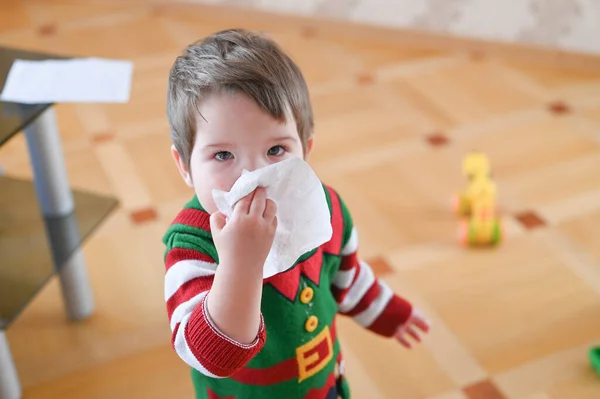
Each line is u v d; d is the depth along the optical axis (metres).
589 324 1.64
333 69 2.93
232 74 0.73
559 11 2.86
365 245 1.91
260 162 0.74
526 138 2.41
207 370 0.68
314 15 3.26
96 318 1.68
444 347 1.58
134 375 1.53
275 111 0.73
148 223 2.00
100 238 1.94
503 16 2.97
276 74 0.75
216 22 3.38
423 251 1.89
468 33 3.06
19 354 1.58
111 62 1.55
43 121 1.46
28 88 1.42
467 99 2.68
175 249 0.78
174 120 0.79
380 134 2.45
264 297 0.80
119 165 2.27
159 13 3.45
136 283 1.79
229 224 0.67
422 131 2.46
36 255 1.48
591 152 2.32
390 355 1.57
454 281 1.78
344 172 2.24
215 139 0.73
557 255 1.86
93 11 3.47
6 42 3.15
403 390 1.48
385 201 2.10
